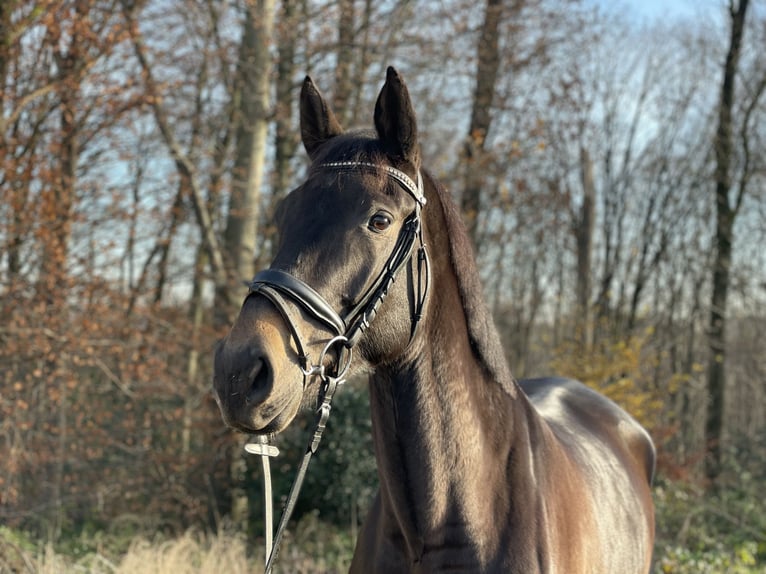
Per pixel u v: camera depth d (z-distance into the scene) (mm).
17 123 7477
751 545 7316
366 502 8148
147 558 5430
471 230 10391
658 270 21297
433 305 1971
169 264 10094
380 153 1872
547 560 2004
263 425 1604
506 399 2162
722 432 13484
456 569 1940
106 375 8492
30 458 7281
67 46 7242
